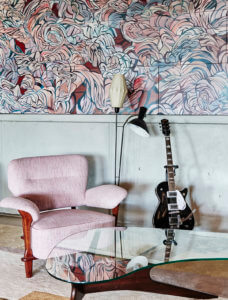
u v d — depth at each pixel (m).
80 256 1.84
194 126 2.94
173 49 2.92
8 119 3.46
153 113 3.02
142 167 3.10
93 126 3.20
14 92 3.42
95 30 3.10
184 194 2.72
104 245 1.98
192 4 2.84
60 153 3.33
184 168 3.00
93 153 3.22
